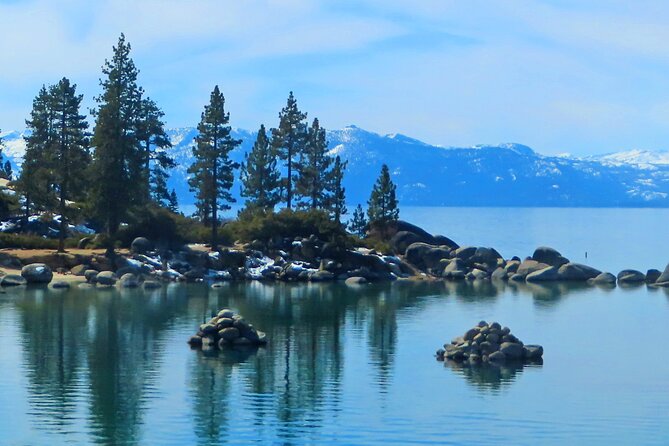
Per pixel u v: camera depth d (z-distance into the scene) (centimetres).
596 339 8862
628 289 13800
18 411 6000
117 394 6444
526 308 11200
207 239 15225
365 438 5512
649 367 7494
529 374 7219
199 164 14912
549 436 5575
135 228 14562
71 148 14400
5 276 12475
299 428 5681
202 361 7581
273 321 9838
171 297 11619
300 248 14875
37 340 8362
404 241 16488
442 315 10438
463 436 5550
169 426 5706
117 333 8775
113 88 14262
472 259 15938
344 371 7262
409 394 6538
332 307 11050
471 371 7306
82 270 13338
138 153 14400
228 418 5894
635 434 5616
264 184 17212
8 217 16825
